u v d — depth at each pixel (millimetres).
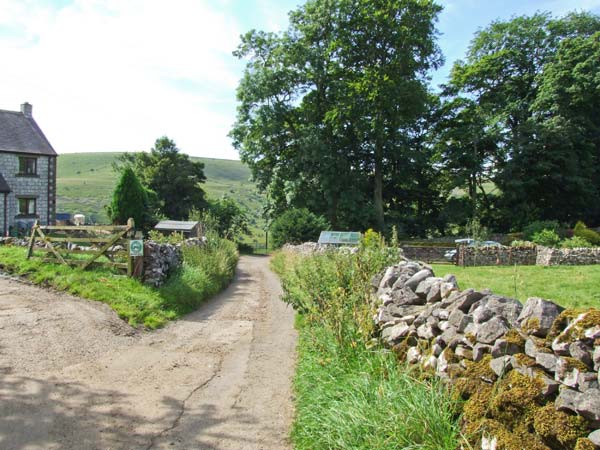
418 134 45719
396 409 3730
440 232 46469
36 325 7586
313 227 36094
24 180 33438
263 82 38719
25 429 4309
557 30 43812
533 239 30250
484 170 44594
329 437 3846
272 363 6840
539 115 41906
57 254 11820
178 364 6602
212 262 16219
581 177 40844
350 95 36625
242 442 4285
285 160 41938
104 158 135000
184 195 54188
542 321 3262
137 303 9477
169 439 4297
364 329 5672
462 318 4074
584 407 2570
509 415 2979
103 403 5023
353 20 37438
